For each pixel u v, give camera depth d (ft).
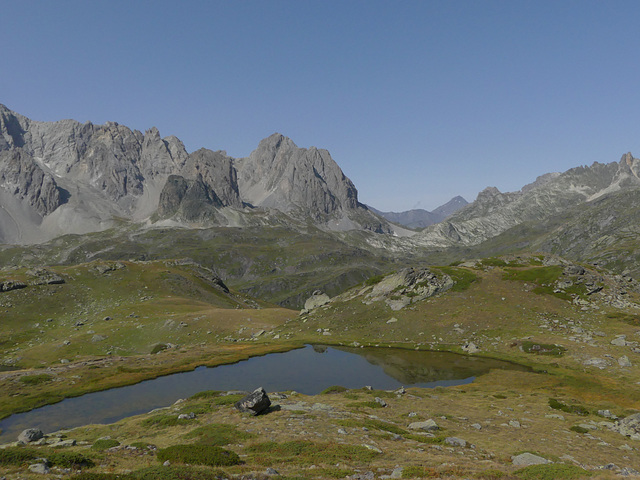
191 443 107.45
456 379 252.83
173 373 275.18
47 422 182.50
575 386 222.07
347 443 103.86
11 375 270.67
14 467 69.62
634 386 214.28
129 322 471.21
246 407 138.10
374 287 490.08
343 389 214.07
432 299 424.46
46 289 584.81
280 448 97.09
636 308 366.43
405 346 341.82
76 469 75.15
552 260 508.12
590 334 314.55
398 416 152.87
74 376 266.36
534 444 120.47
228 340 418.31
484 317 372.58
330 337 383.65
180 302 586.45
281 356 323.37
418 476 74.13
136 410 198.70
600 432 142.10
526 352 296.92
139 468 77.36
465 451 105.09
